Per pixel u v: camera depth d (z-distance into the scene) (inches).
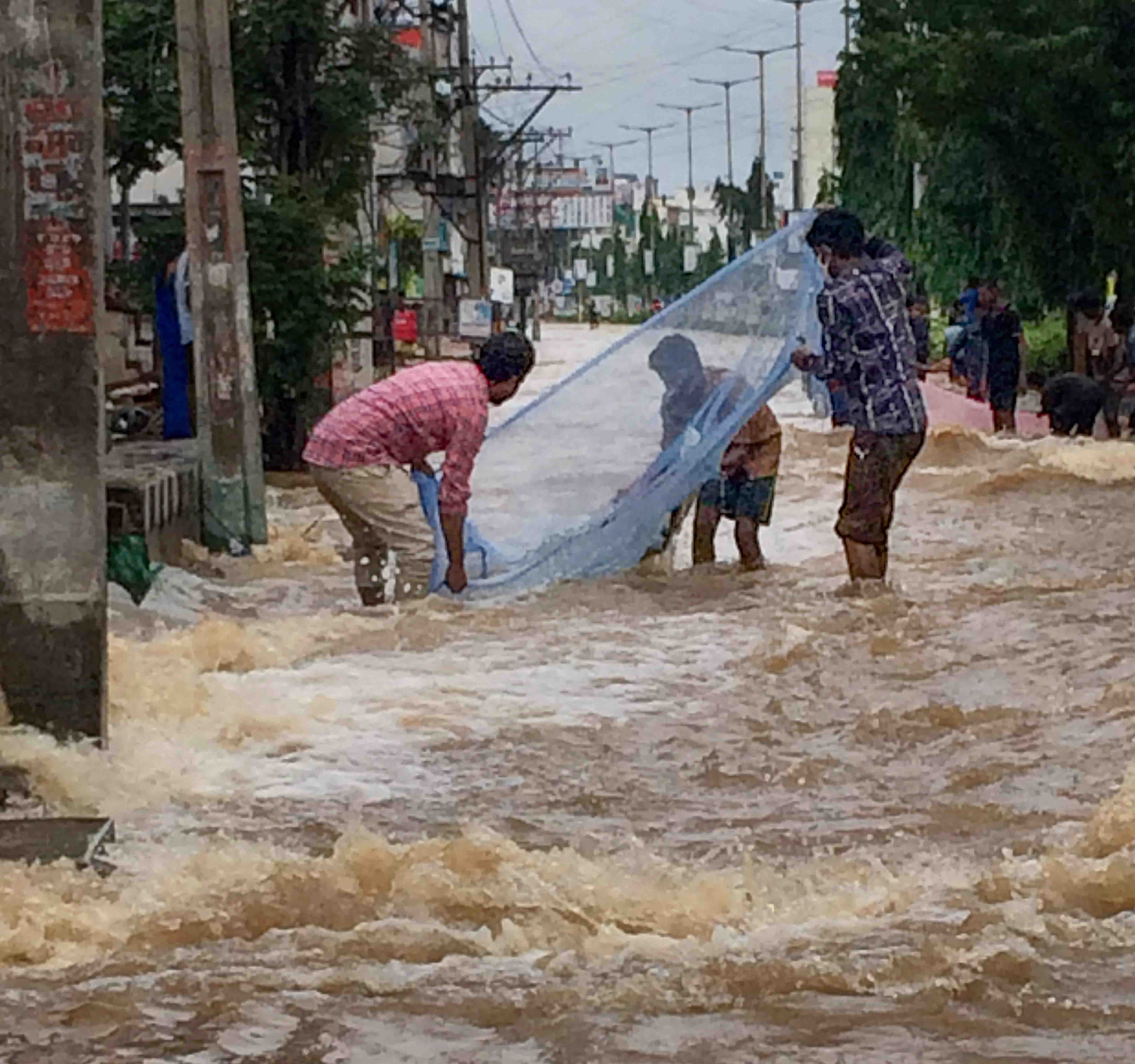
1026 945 319.6
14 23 452.4
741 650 524.4
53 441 455.8
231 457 677.9
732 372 605.9
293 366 868.0
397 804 438.6
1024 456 821.9
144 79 867.4
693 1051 269.6
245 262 684.1
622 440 605.9
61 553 455.8
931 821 424.5
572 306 5629.9
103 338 458.0
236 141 684.1
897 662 507.5
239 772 453.7
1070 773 439.5
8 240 455.5
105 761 452.8
